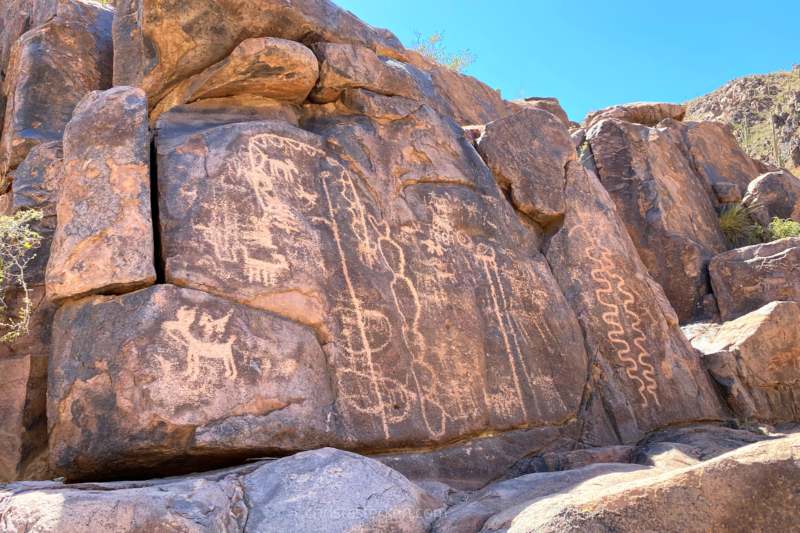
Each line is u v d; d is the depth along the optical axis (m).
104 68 5.30
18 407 3.55
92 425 2.89
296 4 4.49
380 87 4.77
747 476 2.17
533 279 4.73
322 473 2.64
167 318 3.06
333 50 4.58
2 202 4.65
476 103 7.60
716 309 6.22
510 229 4.84
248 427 3.06
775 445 2.24
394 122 4.69
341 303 3.70
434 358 3.94
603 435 4.39
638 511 2.15
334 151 4.28
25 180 4.30
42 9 5.48
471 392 3.98
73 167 3.38
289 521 2.40
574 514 2.20
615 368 4.76
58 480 3.16
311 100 4.72
